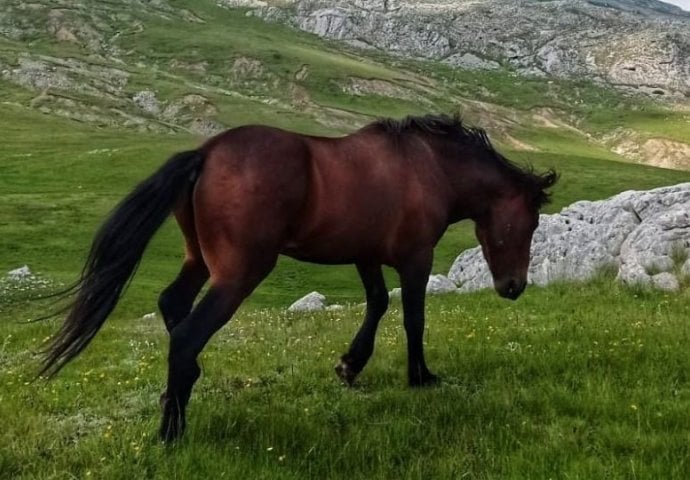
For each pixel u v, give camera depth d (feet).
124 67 570.87
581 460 19.01
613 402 23.59
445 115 27.61
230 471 18.54
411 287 25.95
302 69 622.95
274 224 21.79
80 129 388.98
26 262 143.95
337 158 23.61
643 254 55.26
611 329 35.42
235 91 579.48
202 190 21.56
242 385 28.71
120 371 33.76
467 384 27.45
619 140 607.37
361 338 27.58
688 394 24.63
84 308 20.74
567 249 64.39
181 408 20.80
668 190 65.16
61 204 205.36
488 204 28.37
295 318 52.95
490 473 18.78
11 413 24.82
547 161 317.22
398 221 25.02
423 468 19.33
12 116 403.13
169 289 23.99
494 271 29.58
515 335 35.63
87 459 19.99
